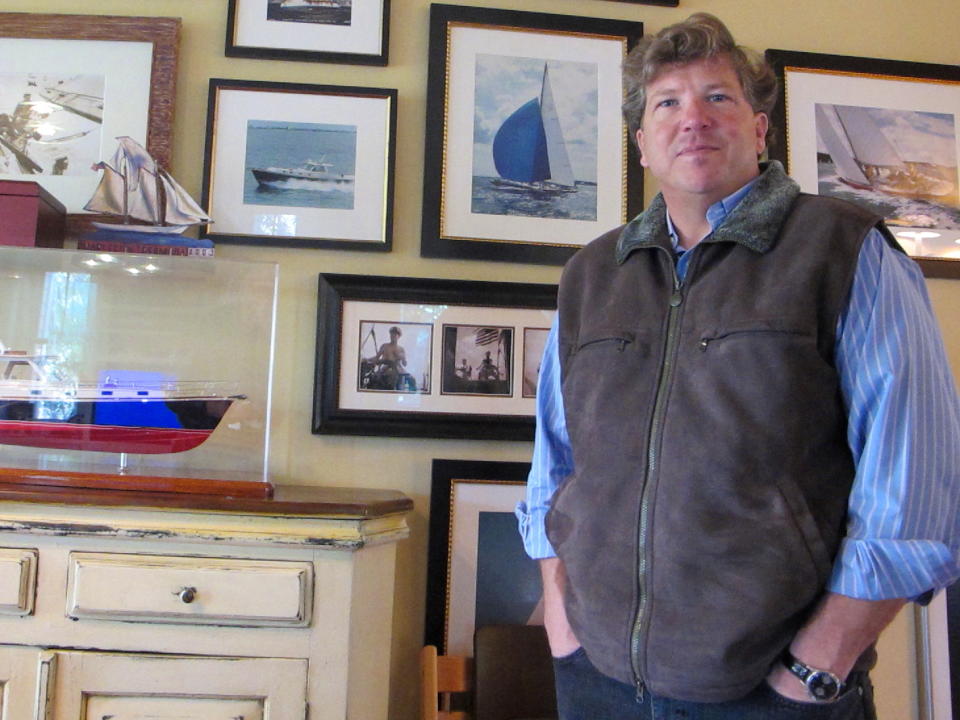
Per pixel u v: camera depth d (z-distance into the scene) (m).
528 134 1.62
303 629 1.13
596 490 0.90
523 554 1.52
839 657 0.76
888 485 0.76
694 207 0.95
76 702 1.10
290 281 1.55
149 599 1.11
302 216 1.56
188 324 1.48
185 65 1.59
